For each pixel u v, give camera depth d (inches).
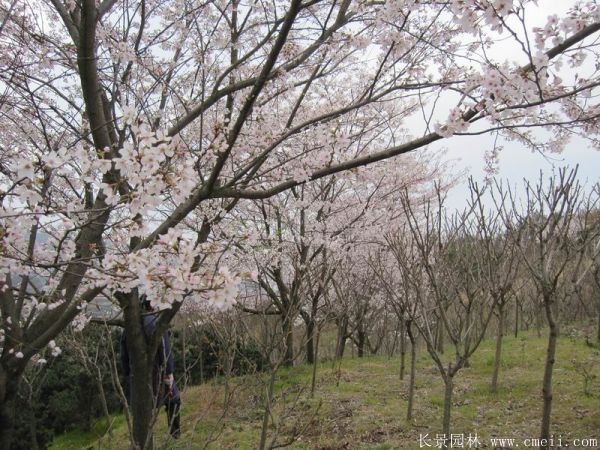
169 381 198.4
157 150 95.5
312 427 229.9
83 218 155.5
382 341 512.1
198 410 263.0
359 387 282.2
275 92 216.2
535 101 117.3
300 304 207.2
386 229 336.2
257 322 306.5
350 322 419.5
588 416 198.4
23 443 291.9
